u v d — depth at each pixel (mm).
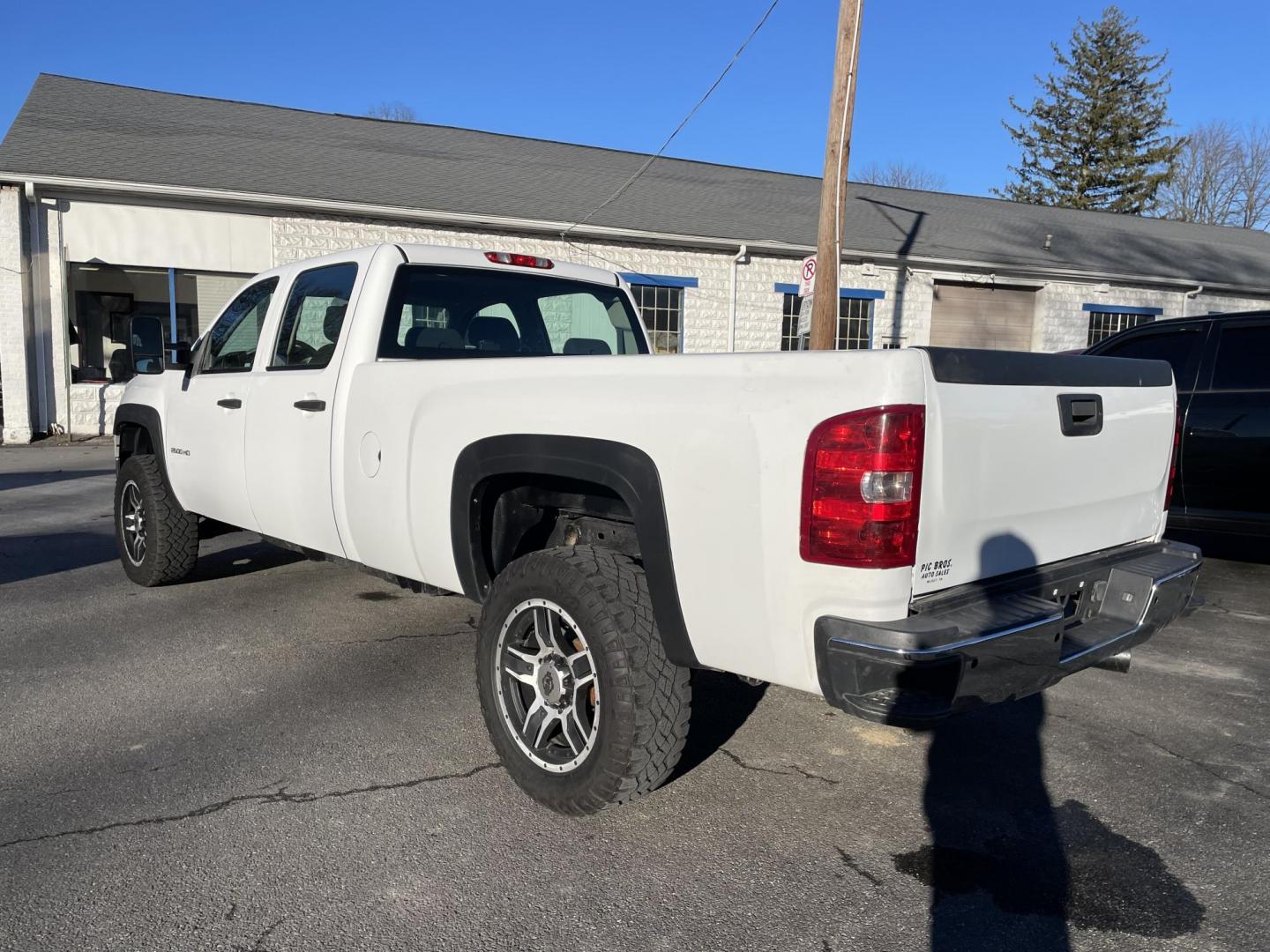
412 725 3729
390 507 3686
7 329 13680
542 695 3035
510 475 3293
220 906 2514
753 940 2406
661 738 2816
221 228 14484
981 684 2408
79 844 2814
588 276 4969
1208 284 22047
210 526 5996
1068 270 20469
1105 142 40875
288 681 4223
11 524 8039
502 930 2434
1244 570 6809
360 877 2664
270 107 20031
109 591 5773
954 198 25766
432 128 21109
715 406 2598
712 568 2625
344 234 15211
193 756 3432
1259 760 3547
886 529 2344
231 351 5020
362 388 3809
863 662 2309
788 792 3246
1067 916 2527
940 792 3258
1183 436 6113
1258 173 47281
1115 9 40781
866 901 2588
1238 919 2514
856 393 2355
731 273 18016
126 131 16234
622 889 2629
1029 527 2895
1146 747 3666
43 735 3604
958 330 20453
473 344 4398
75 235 13812
